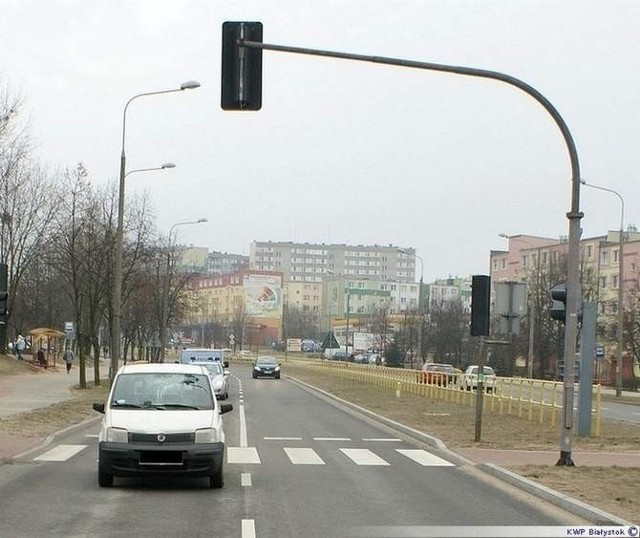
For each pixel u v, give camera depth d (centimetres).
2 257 5772
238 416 2973
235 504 1193
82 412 2831
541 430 2445
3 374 5341
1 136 3628
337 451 1941
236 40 1349
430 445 2098
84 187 5619
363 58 1455
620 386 5291
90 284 4512
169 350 10700
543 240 10375
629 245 8650
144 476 1427
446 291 15138
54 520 1058
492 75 1527
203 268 16525
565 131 1580
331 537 975
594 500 1206
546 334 6297
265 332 13300
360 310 15162
